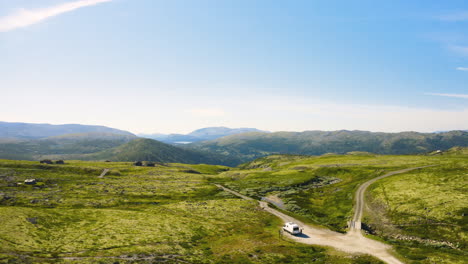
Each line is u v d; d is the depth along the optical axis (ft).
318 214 309.63
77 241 181.06
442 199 253.85
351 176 515.50
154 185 525.34
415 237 207.82
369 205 297.53
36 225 202.69
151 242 189.67
